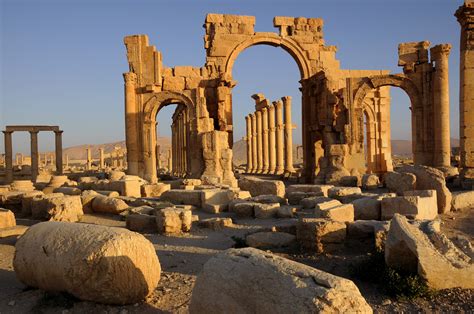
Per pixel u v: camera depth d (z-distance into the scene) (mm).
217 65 31641
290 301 4242
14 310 6289
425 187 14680
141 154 30516
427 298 6434
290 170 38031
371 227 9531
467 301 6180
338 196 16328
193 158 28922
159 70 30547
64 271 6289
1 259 9305
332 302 4078
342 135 28203
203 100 29078
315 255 8984
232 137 31234
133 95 30422
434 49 27969
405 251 7078
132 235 6527
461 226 11766
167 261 8953
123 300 6254
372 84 28594
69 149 169875
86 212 16016
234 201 15820
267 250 9570
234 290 4762
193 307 5102
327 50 33469
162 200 17141
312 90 32281
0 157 78625
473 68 21016
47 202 14469
